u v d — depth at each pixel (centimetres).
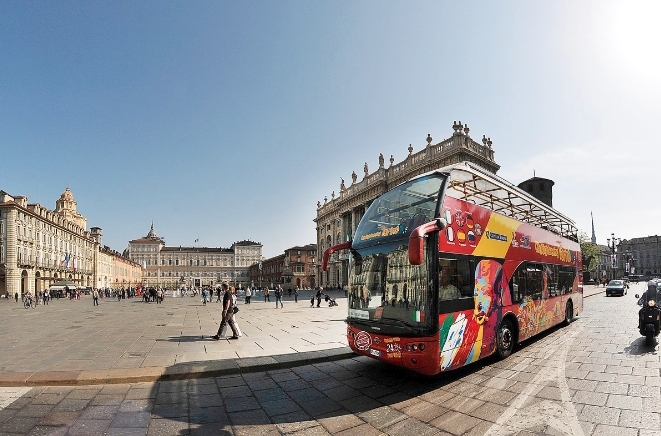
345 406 590
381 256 738
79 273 8369
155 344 1091
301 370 812
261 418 547
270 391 671
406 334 653
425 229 621
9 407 585
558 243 1274
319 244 8088
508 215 942
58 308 3052
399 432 492
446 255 687
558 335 1150
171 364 823
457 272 712
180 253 14412
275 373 789
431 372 638
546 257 1141
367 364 852
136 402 614
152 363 837
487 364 817
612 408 552
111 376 722
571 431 480
